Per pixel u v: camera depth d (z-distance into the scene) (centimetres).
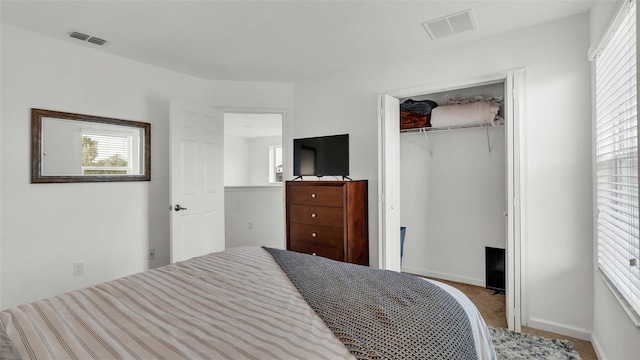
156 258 349
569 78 241
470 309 136
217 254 208
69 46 287
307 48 302
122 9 230
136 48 300
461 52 289
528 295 256
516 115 258
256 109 404
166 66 349
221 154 390
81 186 295
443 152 378
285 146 409
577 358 212
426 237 391
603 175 209
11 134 256
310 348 92
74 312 119
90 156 300
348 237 313
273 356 88
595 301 228
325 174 362
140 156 336
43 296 271
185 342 96
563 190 243
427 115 369
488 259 346
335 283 147
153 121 347
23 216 262
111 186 315
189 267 177
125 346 94
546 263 249
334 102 375
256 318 113
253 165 930
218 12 235
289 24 254
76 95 291
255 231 538
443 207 379
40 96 271
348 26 258
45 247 273
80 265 293
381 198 329
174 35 273
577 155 238
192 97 381
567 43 242
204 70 363
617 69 183
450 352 97
